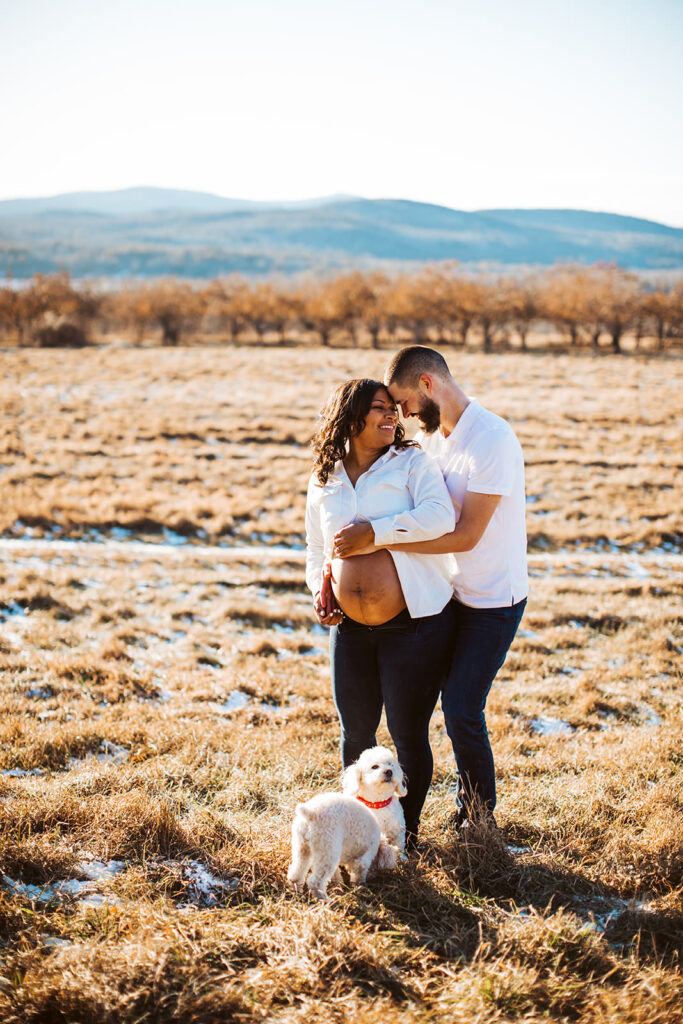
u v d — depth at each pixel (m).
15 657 7.29
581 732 6.11
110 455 23.02
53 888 3.18
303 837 3.21
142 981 2.60
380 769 3.37
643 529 16.84
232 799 4.25
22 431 25.77
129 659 7.75
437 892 3.30
